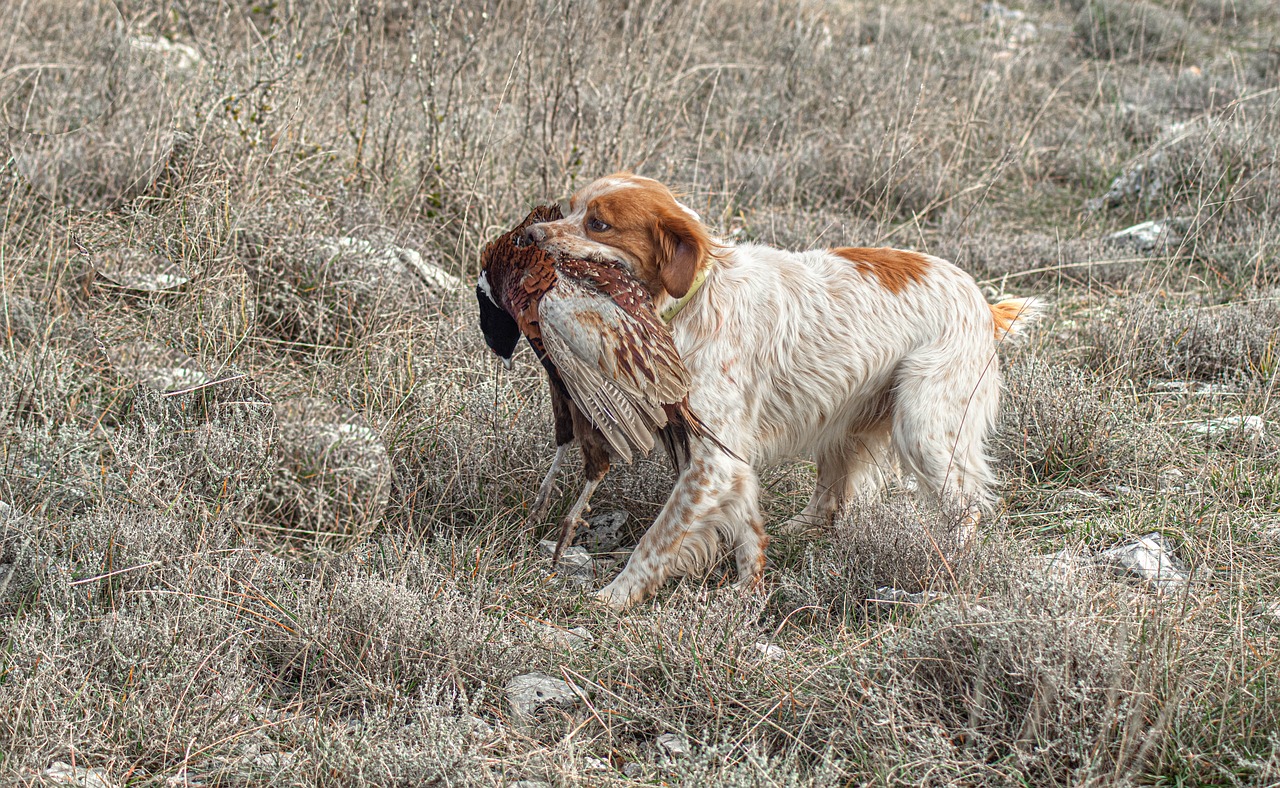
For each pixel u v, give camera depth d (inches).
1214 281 354.3
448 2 408.8
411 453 231.8
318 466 213.3
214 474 213.9
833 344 213.0
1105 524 217.8
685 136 461.4
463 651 172.2
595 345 178.4
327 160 337.4
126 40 446.3
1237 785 135.3
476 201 346.9
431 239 334.6
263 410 232.4
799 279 215.0
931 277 221.8
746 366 206.4
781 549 224.4
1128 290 349.7
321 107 372.8
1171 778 140.3
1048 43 688.4
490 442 232.8
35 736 145.1
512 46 441.1
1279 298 312.2
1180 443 248.1
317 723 151.3
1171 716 142.7
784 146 459.2
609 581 210.2
